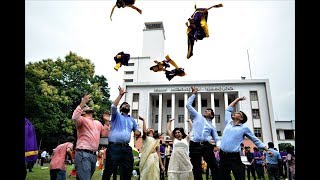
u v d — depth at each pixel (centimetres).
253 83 4316
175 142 664
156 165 754
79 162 478
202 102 4684
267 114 4150
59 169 641
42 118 2941
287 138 4794
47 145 3856
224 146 532
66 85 3409
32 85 2836
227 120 586
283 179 1385
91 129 502
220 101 4597
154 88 4503
